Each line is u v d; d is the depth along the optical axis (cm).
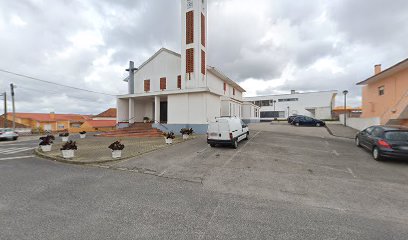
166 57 2289
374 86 1833
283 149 1038
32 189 527
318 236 317
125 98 2136
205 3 1953
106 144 1333
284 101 4900
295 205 434
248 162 802
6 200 457
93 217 378
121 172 695
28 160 904
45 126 3888
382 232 330
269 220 368
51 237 314
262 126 2361
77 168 752
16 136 2153
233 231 331
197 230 334
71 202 446
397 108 1337
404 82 1409
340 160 821
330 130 1786
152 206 427
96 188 537
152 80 2364
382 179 600
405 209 416
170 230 334
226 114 2225
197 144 1216
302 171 683
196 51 1830
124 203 442
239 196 484
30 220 366
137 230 334
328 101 4503
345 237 315
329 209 415
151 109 2323
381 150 780
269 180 597
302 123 2400
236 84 2955
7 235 319
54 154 989
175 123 1780
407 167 722
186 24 1878
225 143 1060
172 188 538
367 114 1970
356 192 505
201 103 1689
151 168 736
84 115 5353
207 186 554
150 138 1594
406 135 770
